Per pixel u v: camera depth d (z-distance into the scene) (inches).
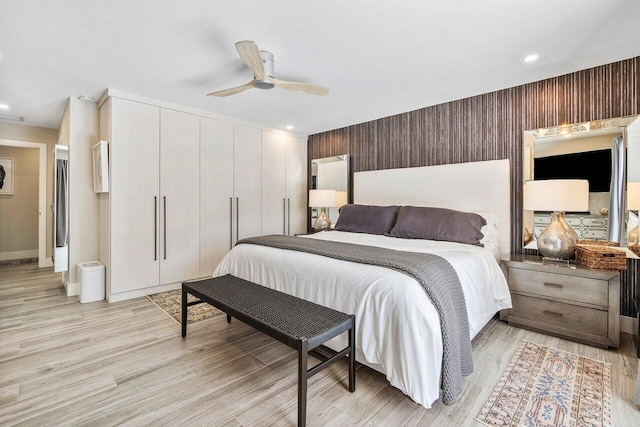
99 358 80.4
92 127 138.5
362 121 169.5
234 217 166.1
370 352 65.1
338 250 86.7
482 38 82.7
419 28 78.0
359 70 103.1
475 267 84.7
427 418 57.9
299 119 166.9
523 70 103.0
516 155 116.8
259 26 77.2
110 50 89.5
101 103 132.3
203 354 82.8
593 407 60.2
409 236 120.0
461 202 129.3
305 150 205.6
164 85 117.8
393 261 71.4
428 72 104.7
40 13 71.1
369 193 163.9
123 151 126.1
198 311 115.3
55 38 82.5
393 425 56.0
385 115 157.2
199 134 150.3
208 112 153.3
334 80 111.7
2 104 138.9
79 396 64.4
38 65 99.1
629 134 94.8
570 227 102.3
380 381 70.7
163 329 99.3
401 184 149.3
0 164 202.8
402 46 87.2
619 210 96.6
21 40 83.4
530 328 97.6
